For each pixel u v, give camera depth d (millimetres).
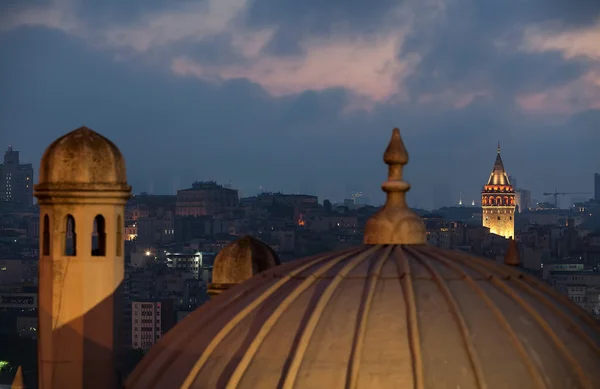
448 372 21484
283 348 22391
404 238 25047
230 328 23406
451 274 23625
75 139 26500
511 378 21672
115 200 26391
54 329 26141
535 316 22984
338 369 21672
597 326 23875
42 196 26266
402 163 25516
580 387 22172
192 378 22828
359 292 23062
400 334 22031
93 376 26141
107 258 26281
